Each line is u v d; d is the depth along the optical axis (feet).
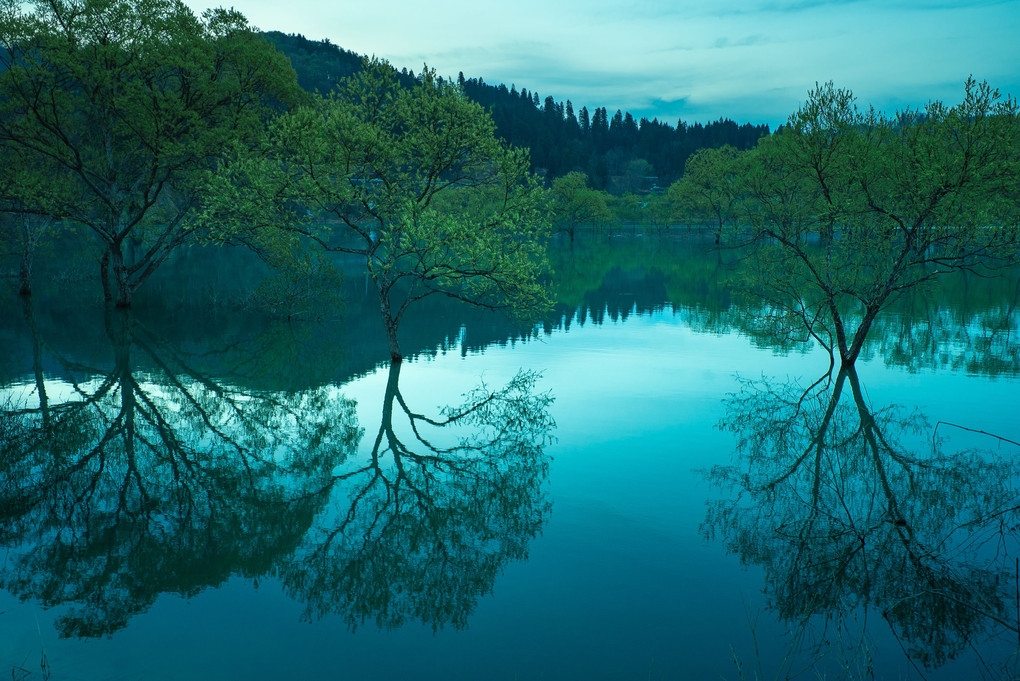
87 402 66.74
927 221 70.33
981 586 31.99
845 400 65.21
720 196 298.76
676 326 111.34
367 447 54.65
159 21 102.89
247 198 77.71
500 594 32.01
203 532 39.47
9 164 111.14
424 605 31.30
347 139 75.20
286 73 112.57
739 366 81.20
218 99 110.73
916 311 116.47
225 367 82.64
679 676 25.67
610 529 38.93
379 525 40.65
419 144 77.71
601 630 28.94
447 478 47.88
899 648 27.40
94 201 118.11
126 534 39.01
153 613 30.58
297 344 96.27
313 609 31.04
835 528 38.65
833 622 29.37
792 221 82.28
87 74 100.83
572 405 65.26
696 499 43.19
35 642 28.12
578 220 353.51
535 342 98.27
